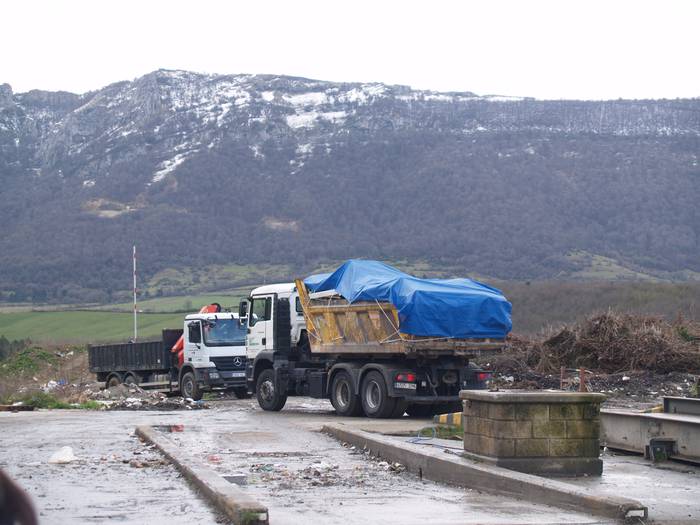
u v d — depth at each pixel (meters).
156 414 26.64
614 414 16.67
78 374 54.66
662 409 17.17
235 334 35.78
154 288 168.62
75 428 21.25
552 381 32.25
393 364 24.42
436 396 24.05
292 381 27.58
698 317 44.34
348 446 17.14
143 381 40.25
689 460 14.70
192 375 35.78
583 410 13.37
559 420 13.27
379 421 22.95
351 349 25.25
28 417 25.25
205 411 28.56
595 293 72.06
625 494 11.91
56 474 13.33
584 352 34.28
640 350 33.16
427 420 23.30
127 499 11.12
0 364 61.12
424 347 23.66
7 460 15.12
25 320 111.12
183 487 12.05
